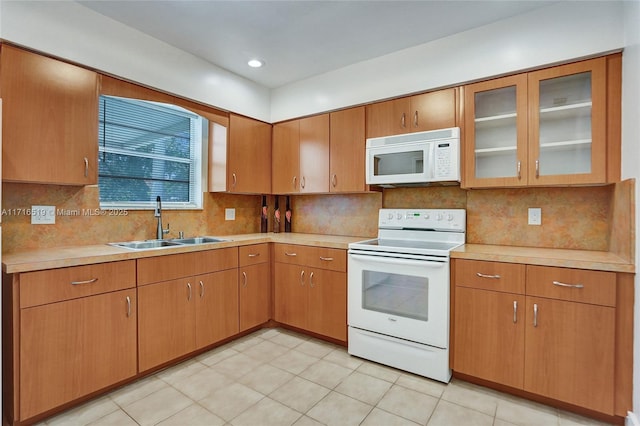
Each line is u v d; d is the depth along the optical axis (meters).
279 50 2.63
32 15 1.87
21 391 1.66
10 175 1.81
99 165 2.58
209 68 2.84
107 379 1.98
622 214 1.85
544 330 1.89
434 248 2.33
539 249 2.28
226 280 2.70
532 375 1.92
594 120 1.95
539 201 2.39
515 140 2.21
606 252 2.10
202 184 3.20
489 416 1.84
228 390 2.09
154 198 2.93
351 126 2.91
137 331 2.12
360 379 2.23
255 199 3.71
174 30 2.35
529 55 2.10
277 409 1.90
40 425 1.73
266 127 3.41
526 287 1.94
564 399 1.84
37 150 1.91
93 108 2.14
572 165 2.04
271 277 3.13
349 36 2.41
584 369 1.79
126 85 2.33
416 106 2.56
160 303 2.25
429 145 2.44
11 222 2.07
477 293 2.09
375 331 2.45
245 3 2.03
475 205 2.62
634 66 1.67
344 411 1.89
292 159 3.30
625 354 1.70
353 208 3.28
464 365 2.14
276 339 2.89
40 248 2.19
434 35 2.39
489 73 2.23
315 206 3.55
